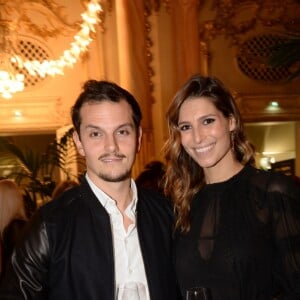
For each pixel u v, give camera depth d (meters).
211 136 1.63
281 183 1.57
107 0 7.08
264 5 7.80
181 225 1.72
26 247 1.50
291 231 1.50
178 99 1.68
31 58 7.10
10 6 6.93
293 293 1.48
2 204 2.93
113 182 1.55
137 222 1.63
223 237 1.60
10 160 6.74
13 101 7.11
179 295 1.71
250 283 1.53
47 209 1.57
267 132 9.29
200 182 1.81
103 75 7.10
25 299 1.45
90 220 1.55
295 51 3.43
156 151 7.09
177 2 7.25
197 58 7.24
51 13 7.09
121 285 1.28
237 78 7.79
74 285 1.49
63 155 5.73
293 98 8.01
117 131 1.52
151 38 7.19
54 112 7.17
